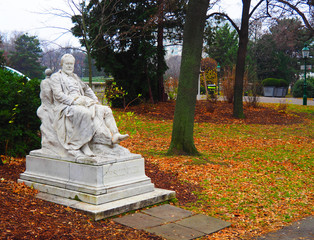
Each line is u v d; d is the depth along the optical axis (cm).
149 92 2350
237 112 2056
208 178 933
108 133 719
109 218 629
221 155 1208
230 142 1434
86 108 722
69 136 723
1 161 914
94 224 594
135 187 715
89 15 1948
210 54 4791
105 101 1416
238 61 2045
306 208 762
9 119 1006
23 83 1091
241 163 1106
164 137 1492
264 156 1209
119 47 2209
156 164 1055
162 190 763
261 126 1842
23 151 1032
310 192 870
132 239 550
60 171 718
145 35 2084
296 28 2678
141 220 630
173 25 2250
